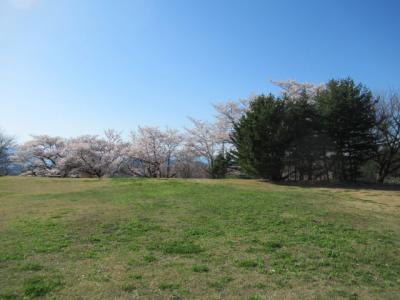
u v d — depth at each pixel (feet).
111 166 123.54
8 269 17.72
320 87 102.68
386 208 41.96
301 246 22.88
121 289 15.23
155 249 21.77
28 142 126.00
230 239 24.30
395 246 23.81
